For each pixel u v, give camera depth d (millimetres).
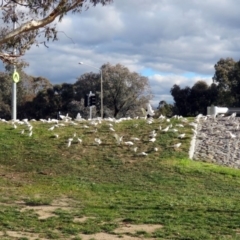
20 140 23281
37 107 69938
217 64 61250
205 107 64062
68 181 17703
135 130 24078
